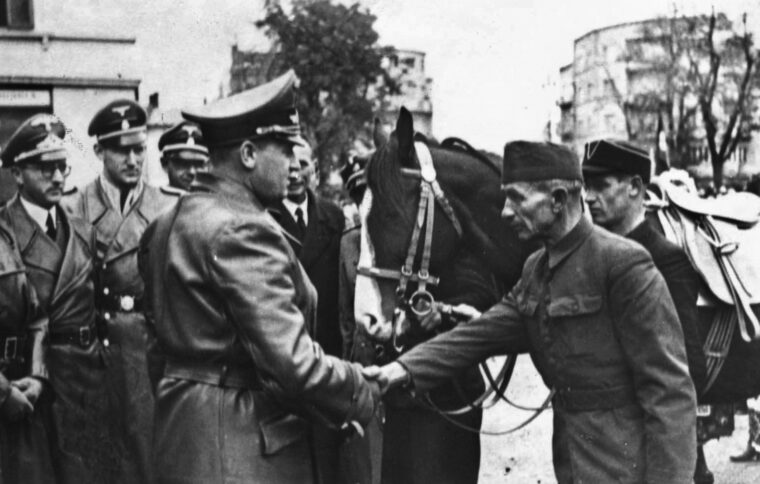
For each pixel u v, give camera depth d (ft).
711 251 14.87
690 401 10.52
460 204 13.06
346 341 15.19
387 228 12.75
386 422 13.48
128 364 16.30
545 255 11.33
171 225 10.44
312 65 22.81
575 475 11.07
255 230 10.11
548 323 11.10
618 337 10.78
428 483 13.14
